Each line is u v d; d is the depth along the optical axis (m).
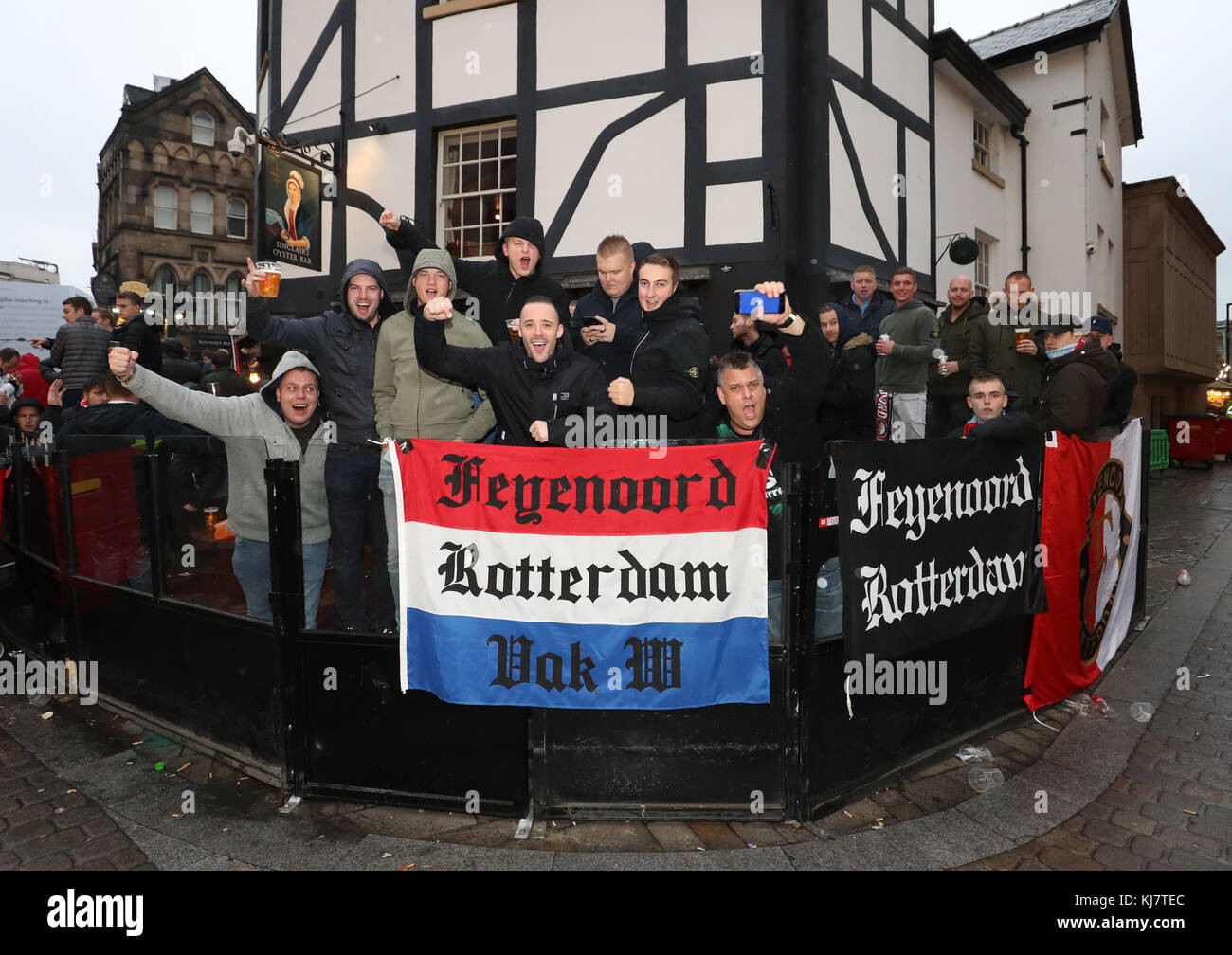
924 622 3.21
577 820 2.91
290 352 3.44
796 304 6.76
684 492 2.79
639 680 2.82
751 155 6.64
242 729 3.37
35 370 8.80
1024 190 12.27
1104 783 3.25
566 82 7.26
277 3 8.64
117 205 23.48
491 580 2.87
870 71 7.50
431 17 7.78
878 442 2.99
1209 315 24.22
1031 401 5.78
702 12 6.78
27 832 2.90
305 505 3.20
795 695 2.87
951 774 3.31
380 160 8.11
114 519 3.93
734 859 2.66
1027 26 13.62
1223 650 4.96
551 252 7.34
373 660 3.03
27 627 5.25
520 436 3.25
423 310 3.21
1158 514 10.68
